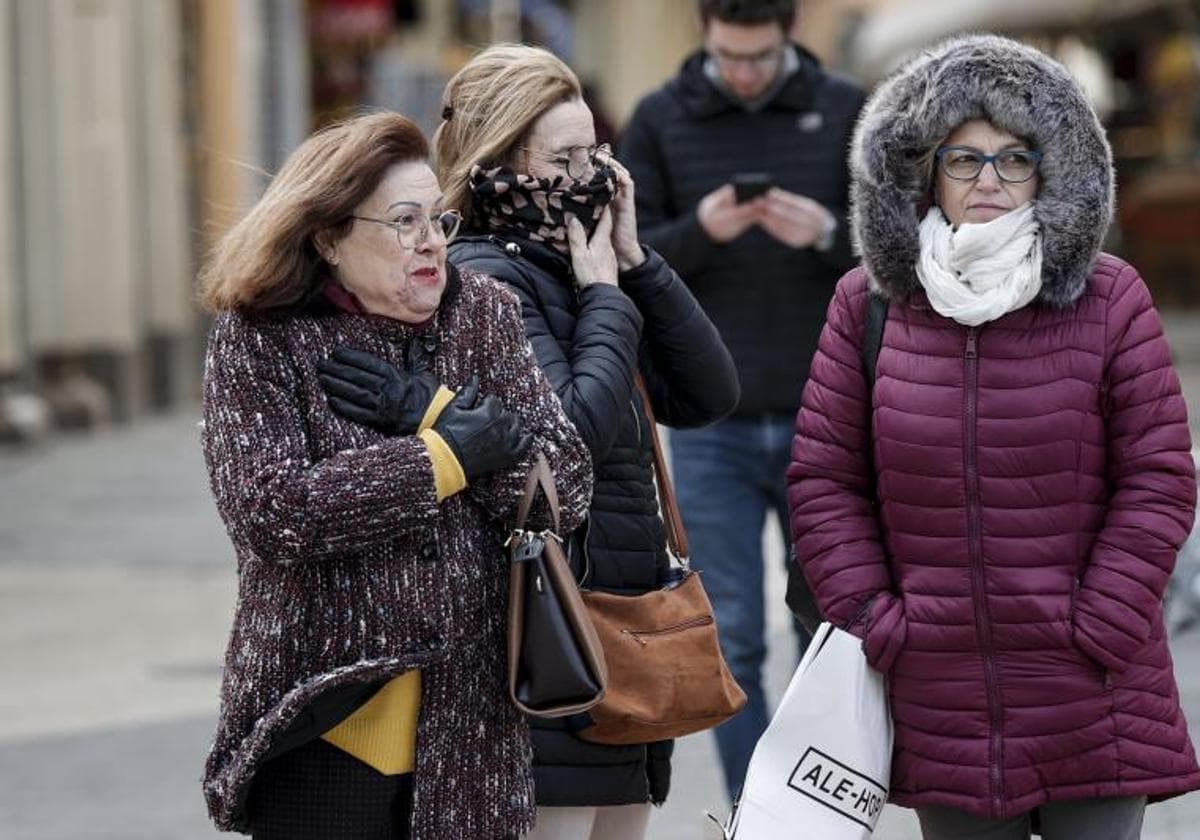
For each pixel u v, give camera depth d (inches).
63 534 1341.0
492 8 2977.4
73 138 1962.4
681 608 439.2
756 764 437.1
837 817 435.2
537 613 395.9
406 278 393.7
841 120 649.0
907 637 429.7
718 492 635.5
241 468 384.2
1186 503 425.4
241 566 397.7
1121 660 421.1
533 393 405.7
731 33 635.5
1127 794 426.0
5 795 732.0
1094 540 428.1
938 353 430.0
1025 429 423.2
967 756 427.8
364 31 2871.6
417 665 386.9
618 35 3964.1
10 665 956.0
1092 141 422.9
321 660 387.5
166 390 2177.7
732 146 650.2
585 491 407.2
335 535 381.1
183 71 2288.4
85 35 1991.9
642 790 440.5
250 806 401.1
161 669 940.0
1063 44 3053.6
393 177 391.9
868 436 446.3
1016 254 421.1
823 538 442.3
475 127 447.5
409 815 396.5
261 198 399.5
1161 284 3154.5
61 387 1946.4
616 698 423.8
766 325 637.9
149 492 1534.2
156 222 2165.4
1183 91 3408.0
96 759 782.5
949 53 430.0
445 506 395.9
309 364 391.9
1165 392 426.0
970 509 425.4
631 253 461.7
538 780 426.6
